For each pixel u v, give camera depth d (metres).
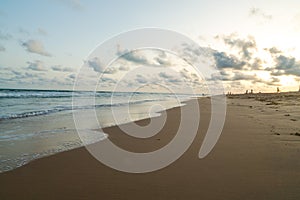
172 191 4.44
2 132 10.26
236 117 16.95
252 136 9.73
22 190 4.45
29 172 5.43
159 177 5.17
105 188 4.57
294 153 7.06
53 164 6.03
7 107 19.91
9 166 5.85
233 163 6.13
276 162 6.18
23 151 7.30
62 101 30.05
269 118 16.22
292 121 14.40
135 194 4.31
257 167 5.79
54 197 4.17
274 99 51.59
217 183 4.81
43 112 17.39
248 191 4.44
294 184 4.77
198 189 4.53
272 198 4.16
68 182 4.85
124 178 5.10
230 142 8.60
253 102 42.56
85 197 4.18
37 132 10.39
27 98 33.47
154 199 4.12
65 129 11.23
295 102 38.81
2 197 4.16
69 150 7.48
